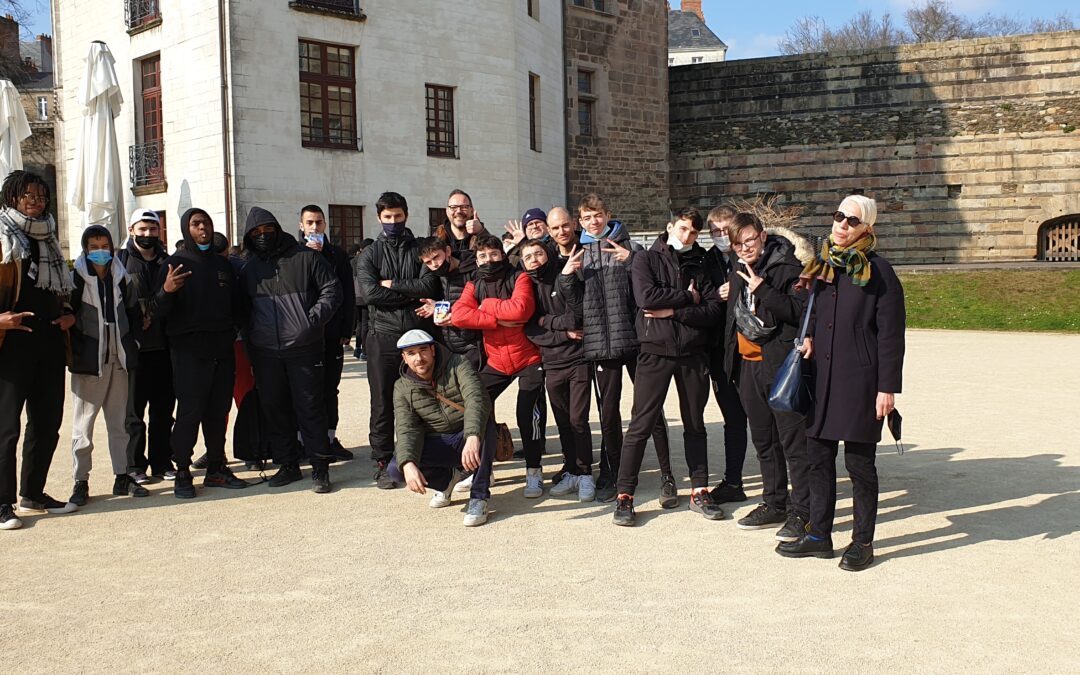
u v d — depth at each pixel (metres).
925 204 29.45
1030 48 28.47
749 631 3.96
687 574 4.75
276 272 6.70
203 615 4.23
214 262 6.68
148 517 6.00
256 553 5.18
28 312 5.62
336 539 5.45
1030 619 4.06
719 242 5.97
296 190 17.86
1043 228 29.25
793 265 5.38
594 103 26.38
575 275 5.98
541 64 23.19
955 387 11.66
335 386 7.82
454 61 20.17
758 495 6.49
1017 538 5.26
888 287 4.81
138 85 19.33
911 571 4.75
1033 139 28.64
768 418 5.57
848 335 4.83
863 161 29.69
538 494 6.48
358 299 8.64
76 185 14.44
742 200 30.25
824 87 29.78
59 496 6.56
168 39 18.16
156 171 18.91
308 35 17.92
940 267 25.73
